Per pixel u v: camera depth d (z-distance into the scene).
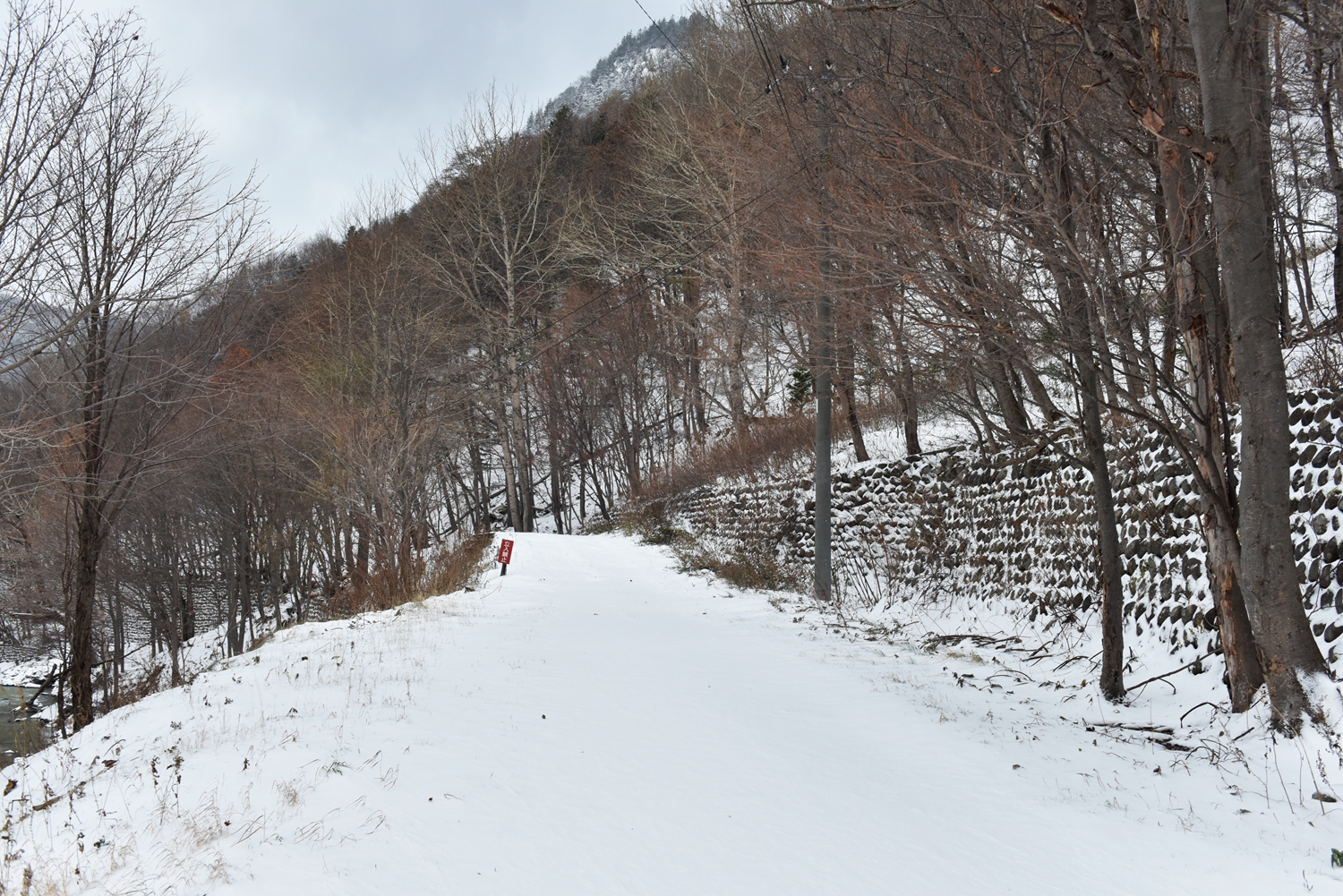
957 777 5.71
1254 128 6.12
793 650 10.82
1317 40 8.20
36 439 11.66
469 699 7.29
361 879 3.68
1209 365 7.00
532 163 40.75
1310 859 4.27
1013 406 12.84
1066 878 4.15
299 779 4.94
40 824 4.95
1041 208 7.20
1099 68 6.37
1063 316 7.40
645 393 39.94
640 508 36.00
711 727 6.70
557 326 40.12
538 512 50.19
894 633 12.73
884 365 10.91
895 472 17.52
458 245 38.78
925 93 8.12
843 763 5.95
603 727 6.54
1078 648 10.29
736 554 23.36
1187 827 4.78
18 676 26.78
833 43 9.62
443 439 31.05
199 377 13.95
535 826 4.48
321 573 32.50
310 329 30.73
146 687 12.69
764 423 28.17
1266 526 6.10
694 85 31.56
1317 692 5.81
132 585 27.39
